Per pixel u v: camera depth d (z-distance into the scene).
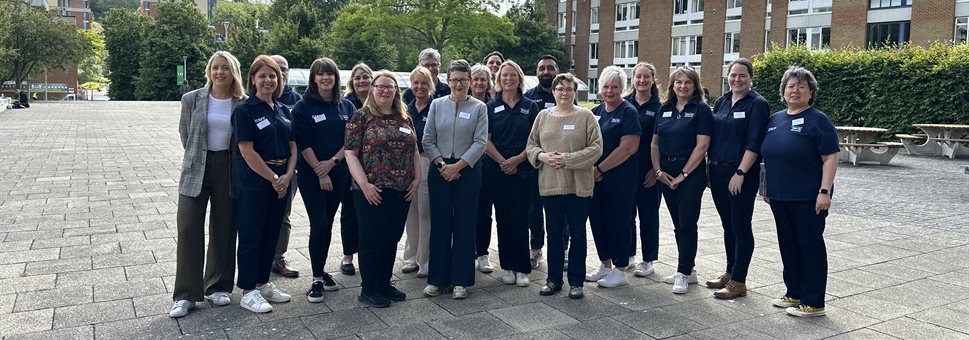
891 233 8.03
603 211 5.75
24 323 4.57
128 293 5.25
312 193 5.32
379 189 4.97
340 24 49.81
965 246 7.33
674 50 44.53
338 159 5.40
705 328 4.69
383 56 54.97
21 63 52.62
